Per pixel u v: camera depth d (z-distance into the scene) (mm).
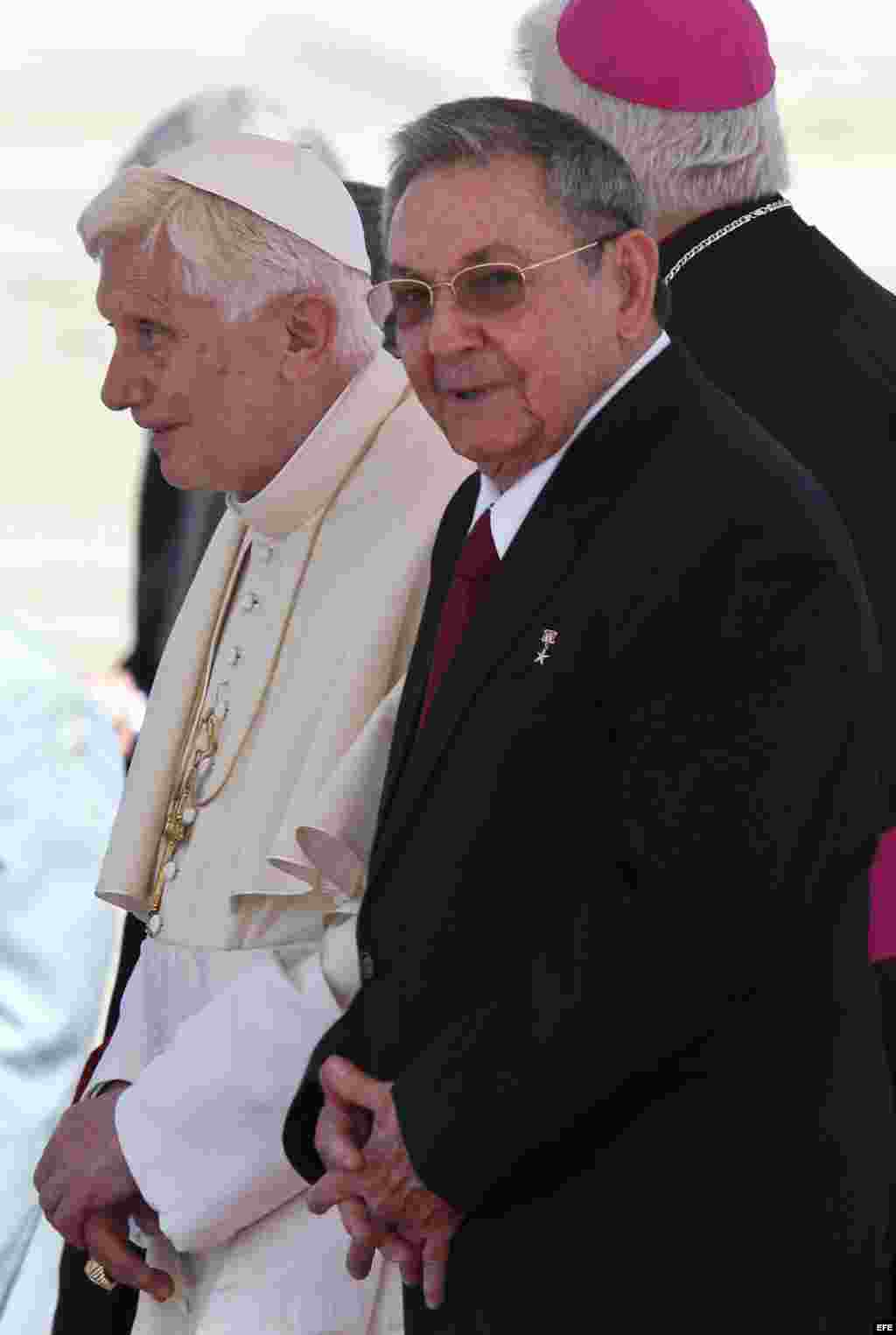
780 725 6477
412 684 7629
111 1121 8219
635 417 7059
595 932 6520
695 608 6629
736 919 6395
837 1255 6668
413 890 7016
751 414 8688
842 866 6574
